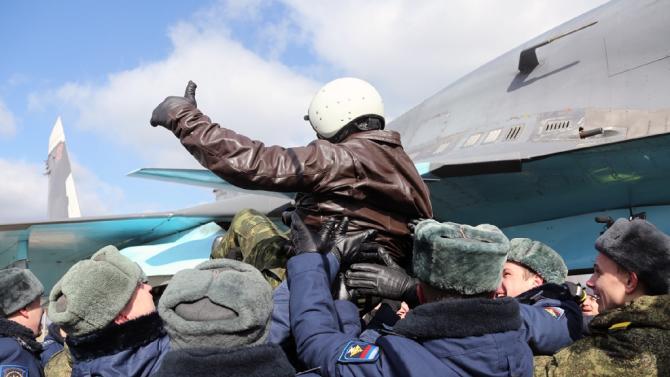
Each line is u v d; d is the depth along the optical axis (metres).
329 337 2.26
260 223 3.26
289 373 1.83
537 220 9.56
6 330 2.80
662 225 8.30
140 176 9.64
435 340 2.12
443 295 2.24
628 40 9.02
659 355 2.28
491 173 8.70
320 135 2.91
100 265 2.19
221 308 1.85
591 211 8.98
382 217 2.71
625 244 2.55
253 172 2.46
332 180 2.59
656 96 8.19
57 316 2.12
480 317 2.09
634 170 8.01
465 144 10.17
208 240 9.09
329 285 2.45
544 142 8.73
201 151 2.48
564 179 8.59
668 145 7.55
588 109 8.73
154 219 11.21
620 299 2.60
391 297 2.50
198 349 1.75
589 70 9.23
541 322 2.97
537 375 2.70
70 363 2.91
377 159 2.66
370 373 2.13
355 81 2.88
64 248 12.02
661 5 9.00
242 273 1.96
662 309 2.36
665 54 8.48
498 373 2.08
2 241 11.33
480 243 2.15
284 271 3.00
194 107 2.58
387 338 2.19
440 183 9.37
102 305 2.14
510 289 3.43
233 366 1.73
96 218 10.89
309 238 2.55
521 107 9.94
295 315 2.35
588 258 8.66
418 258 2.29
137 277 2.28
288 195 8.59
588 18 10.18
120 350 2.19
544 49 10.46
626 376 2.31
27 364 2.80
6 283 3.04
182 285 1.88
